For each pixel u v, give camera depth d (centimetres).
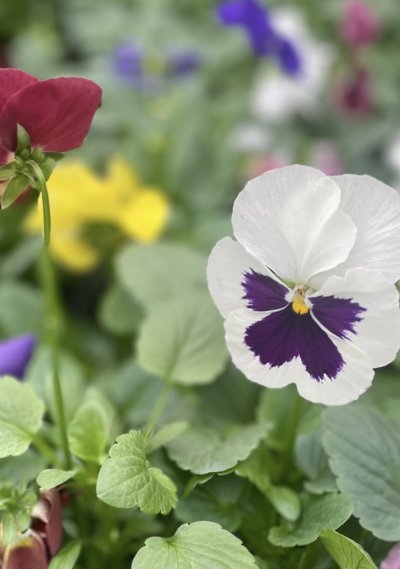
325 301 47
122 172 79
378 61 120
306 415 56
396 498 50
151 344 58
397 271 47
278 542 50
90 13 127
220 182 89
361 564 47
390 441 52
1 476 54
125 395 60
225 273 47
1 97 49
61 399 53
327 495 51
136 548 53
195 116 94
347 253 47
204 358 58
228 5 91
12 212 85
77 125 50
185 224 83
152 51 104
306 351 47
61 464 53
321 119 110
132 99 96
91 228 77
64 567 48
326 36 126
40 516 49
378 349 47
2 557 49
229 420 59
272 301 47
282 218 47
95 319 85
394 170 100
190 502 51
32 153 50
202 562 46
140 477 47
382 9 128
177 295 64
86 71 106
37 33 125
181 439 53
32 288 81
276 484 54
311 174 47
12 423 52
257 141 101
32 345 58
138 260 67
